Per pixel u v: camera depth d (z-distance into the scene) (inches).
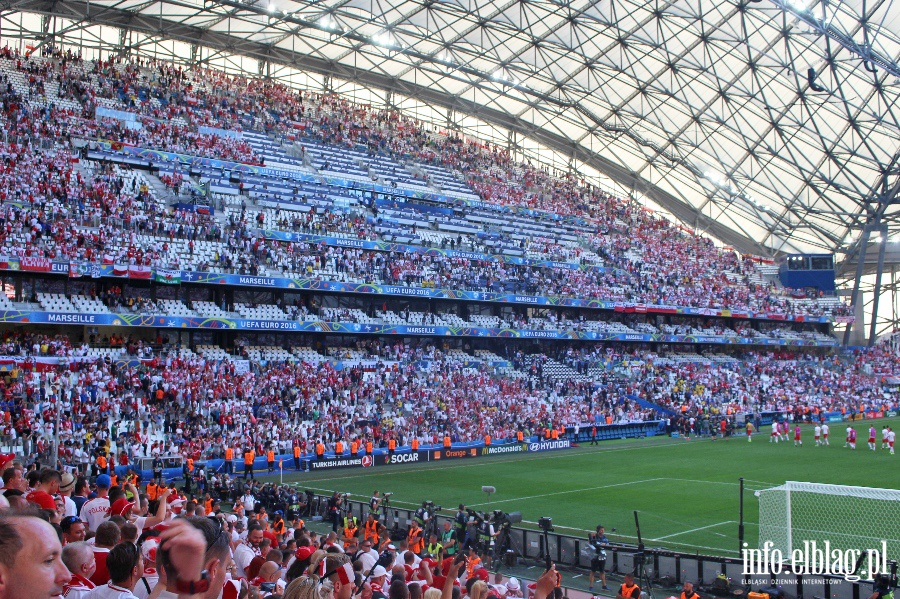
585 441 2795.3
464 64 3558.1
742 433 2994.6
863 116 3398.1
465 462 2294.5
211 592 194.5
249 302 2657.5
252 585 425.1
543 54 3521.2
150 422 2065.7
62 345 2149.4
